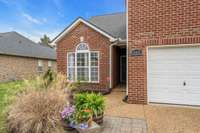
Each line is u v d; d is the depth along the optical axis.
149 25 8.21
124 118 6.24
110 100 9.27
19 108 4.51
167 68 8.07
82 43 12.73
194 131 5.10
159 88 8.20
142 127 5.39
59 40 13.32
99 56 12.32
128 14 8.58
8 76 19.78
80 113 5.00
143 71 8.34
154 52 8.23
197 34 7.48
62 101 4.93
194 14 7.51
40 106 4.52
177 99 7.98
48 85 5.84
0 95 8.26
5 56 19.50
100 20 16.67
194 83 7.72
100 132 4.98
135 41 8.45
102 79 12.25
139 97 8.42
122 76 15.62
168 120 6.03
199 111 7.10
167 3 7.90
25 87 5.54
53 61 28.64
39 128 4.19
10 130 4.51
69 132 4.84
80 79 12.38
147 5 8.23
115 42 11.88
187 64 7.79
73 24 12.68
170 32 7.88
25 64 22.47
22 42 26.31
